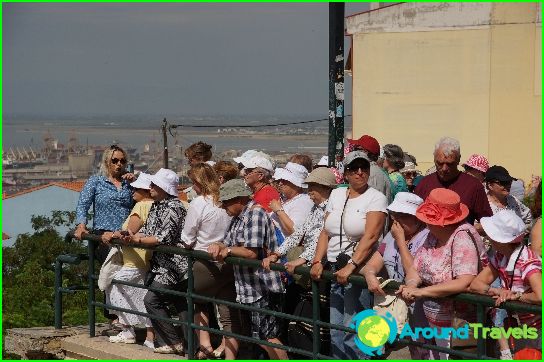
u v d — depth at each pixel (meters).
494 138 51.25
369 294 10.54
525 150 50.72
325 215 10.82
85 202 14.38
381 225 10.34
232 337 11.71
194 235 12.03
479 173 14.40
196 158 13.86
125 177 14.43
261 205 11.81
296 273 10.76
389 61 51.97
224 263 11.65
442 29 51.25
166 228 12.51
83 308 32.19
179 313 12.95
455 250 9.27
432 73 51.66
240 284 11.65
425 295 9.05
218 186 12.14
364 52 52.31
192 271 12.12
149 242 12.59
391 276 10.14
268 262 11.04
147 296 12.96
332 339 10.88
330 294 11.04
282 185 12.68
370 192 10.54
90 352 13.77
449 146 11.33
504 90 50.78
